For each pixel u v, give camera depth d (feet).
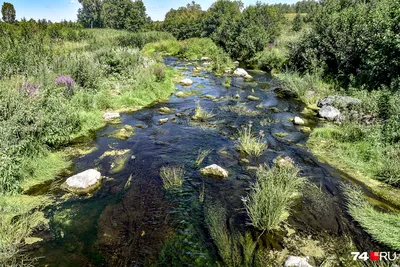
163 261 12.57
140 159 22.71
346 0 55.93
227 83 53.36
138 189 18.43
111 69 45.80
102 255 12.80
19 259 12.30
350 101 34.55
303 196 18.16
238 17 97.55
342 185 19.66
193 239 14.05
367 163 22.49
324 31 50.47
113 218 15.46
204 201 17.35
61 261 12.36
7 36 47.01
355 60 43.24
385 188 19.45
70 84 33.32
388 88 33.12
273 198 15.16
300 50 55.88
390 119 25.22
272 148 25.71
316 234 14.73
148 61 54.65
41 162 20.45
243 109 37.65
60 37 88.17
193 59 88.63
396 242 13.85
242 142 25.84
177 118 33.55
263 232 14.73
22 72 33.40
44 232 14.15
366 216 16.08
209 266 12.34
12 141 18.66
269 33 91.30
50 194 17.47
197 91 47.34
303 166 22.34
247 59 82.64
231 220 15.62
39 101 23.80
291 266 12.03
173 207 16.66
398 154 21.71
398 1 35.76
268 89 49.47
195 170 21.22
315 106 39.63
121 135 27.48
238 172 21.09
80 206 16.43
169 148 25.00
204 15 158.10
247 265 12.42
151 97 40.86
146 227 14.84
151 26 205.87
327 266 12.46
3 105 21.15
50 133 22.88
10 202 16.07
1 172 16.56
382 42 34.83
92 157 22.72
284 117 34.78
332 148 25.66
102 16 220.23
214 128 30.40
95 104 33.55
